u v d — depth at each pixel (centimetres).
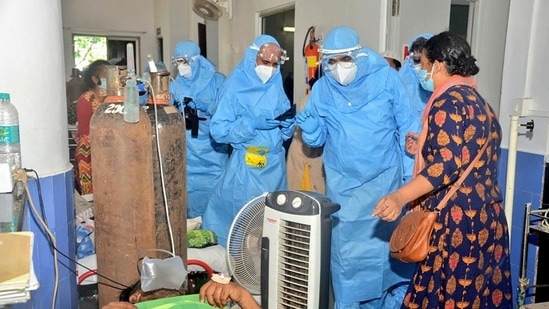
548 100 234
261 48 262
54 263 179
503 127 259
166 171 185
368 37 337
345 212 225
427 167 156
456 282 162
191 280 220
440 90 167
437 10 334
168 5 588
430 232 159
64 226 199
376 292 231
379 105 223
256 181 266
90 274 219
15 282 101
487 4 341
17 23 176
